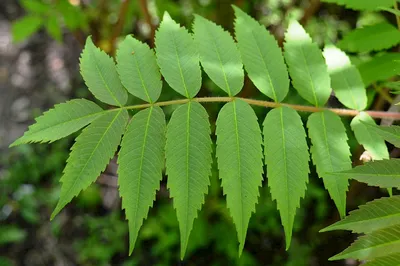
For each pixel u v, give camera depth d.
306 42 0.51
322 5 1.15
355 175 0.43
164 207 1.04
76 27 0.89
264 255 1.01
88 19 0.92
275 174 0.46
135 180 0.45
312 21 1.13
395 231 0.42
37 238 1.15
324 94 0.50
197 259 1.04
